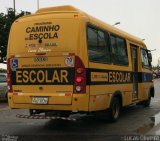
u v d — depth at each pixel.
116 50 12.44
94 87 10.55
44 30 10.60
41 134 10.20
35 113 11.18
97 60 10.86
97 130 10.70
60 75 10.34
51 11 10.77
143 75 15.59
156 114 14.17
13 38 11.08
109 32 11.95
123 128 10.96
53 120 12.76
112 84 11.87
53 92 10.42
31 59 10.73
